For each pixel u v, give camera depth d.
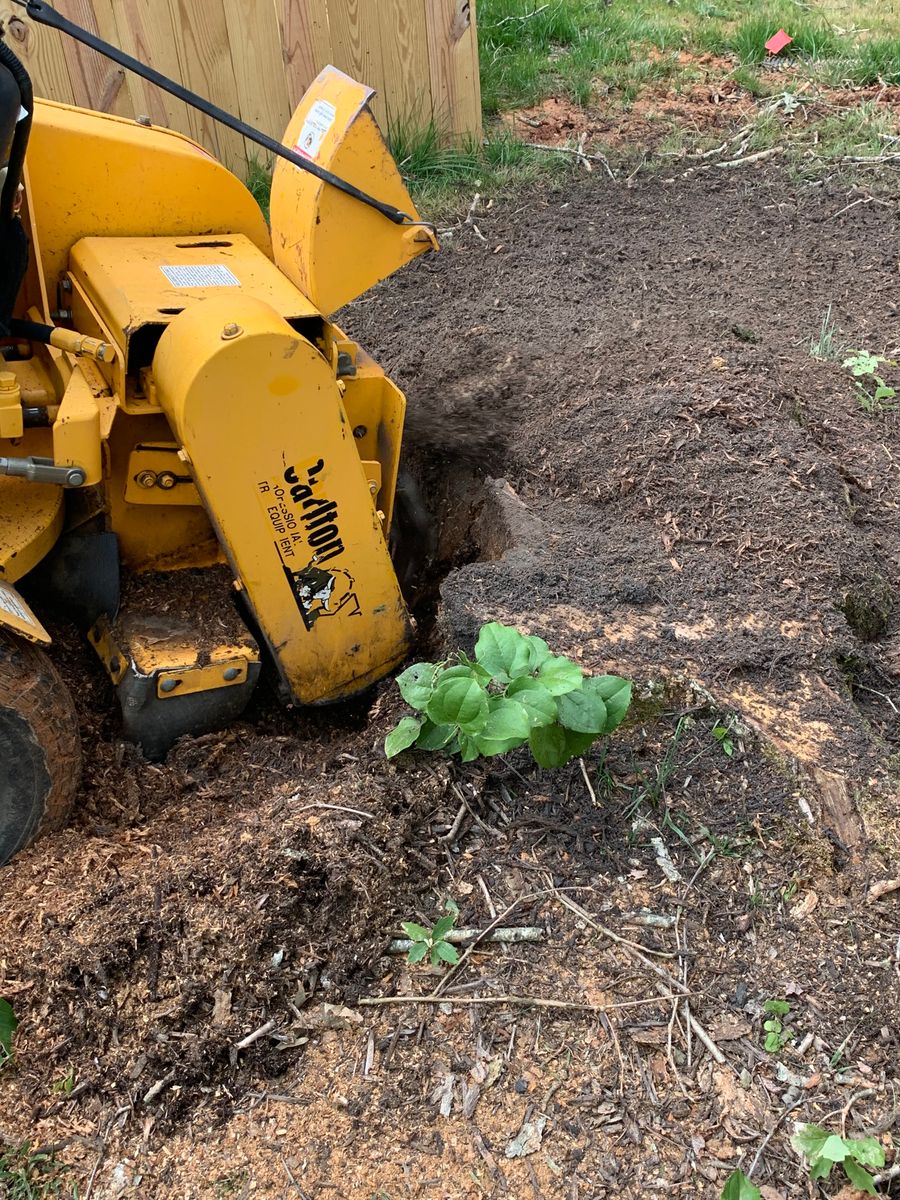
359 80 2.90
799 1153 0.97
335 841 1.19
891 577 1.66
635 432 1.75
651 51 3.70
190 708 1.38
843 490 1.73
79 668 1.42
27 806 1.21
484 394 2.04
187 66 2.62
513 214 2.87
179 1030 1.08
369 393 1.48
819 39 3.66
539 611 1.43
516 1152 0.98
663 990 1.10
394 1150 0.99
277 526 1.29
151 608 1.40
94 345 1.20
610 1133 0.99
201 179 1.42
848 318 2.33
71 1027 1.08
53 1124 1.03
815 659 1.39
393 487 1.54
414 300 2.49
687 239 2.71
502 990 1.10
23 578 1.40
